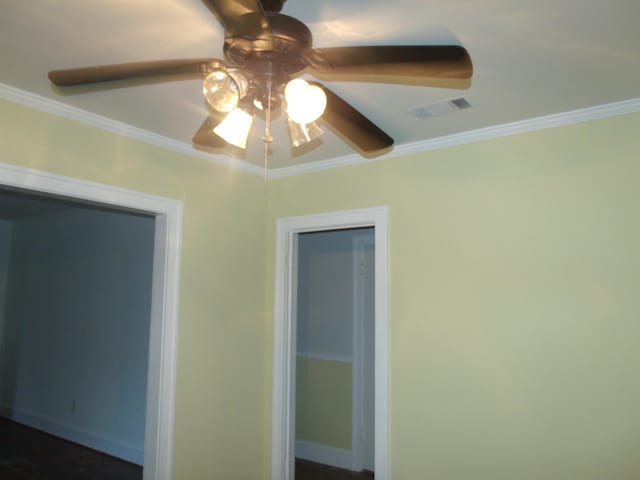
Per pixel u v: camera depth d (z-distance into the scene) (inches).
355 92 86.2
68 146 94.9
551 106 92.4
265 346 134.6
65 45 71.9
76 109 95.3
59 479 157.8
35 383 217.8
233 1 45.5
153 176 109.7
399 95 87.6
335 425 173.3
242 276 129.3
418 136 109.8
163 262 111.3
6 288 243.9
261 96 57.4
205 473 116.0
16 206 199.5
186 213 116.0
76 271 206.1
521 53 72.2
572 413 91.5
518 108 93.4
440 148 111.8
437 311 108.5
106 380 185.8
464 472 101.9
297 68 55.6
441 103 91.3
